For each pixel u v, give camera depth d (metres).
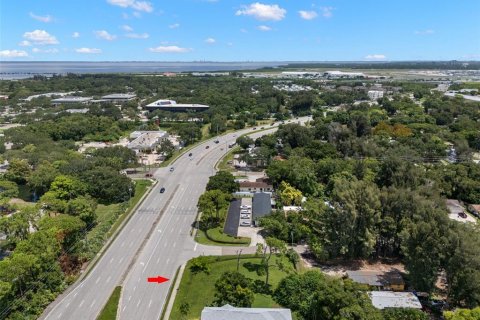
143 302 113.75
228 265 132.12
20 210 158.38
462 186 192.88
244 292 107.38
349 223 134.75
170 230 160.50
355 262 137.88
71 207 157.38
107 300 114.19
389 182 184.50
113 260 136.88
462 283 108.00
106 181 190.12
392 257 141.75
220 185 188.12
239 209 180.00
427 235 114.25
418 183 177.88
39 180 190.88
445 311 104.50
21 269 108.44
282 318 95.94
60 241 129.50
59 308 110.81
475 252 106.25
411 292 116.31
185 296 116.12
